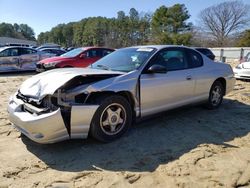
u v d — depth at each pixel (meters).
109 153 3.91
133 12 85.69
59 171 3.44
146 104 4.61
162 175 3.35
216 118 5.58
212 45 69.56
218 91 6.22
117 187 3.10
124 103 4.27
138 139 4.39
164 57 5.02
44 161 3.68
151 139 4.41
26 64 14.55
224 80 6.29
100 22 88.44
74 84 3.91
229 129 4.96
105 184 3.16
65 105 3.71
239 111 6.14
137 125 5.03
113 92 4.15
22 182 3.20
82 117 3.81
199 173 3.39
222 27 71.38
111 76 4.25
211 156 3.85
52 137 3.67
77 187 3.10
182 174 3.36
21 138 4.41
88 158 3.76
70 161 3.68
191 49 5.66
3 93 8.30
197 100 5.63
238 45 62.25
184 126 5.06
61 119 3.67
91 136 4.12
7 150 3.99
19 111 3.96
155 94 4.70
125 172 3.41
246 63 11.20
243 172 3.42
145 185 3.14
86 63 11.80
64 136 3.77
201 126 5.09
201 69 5.68
